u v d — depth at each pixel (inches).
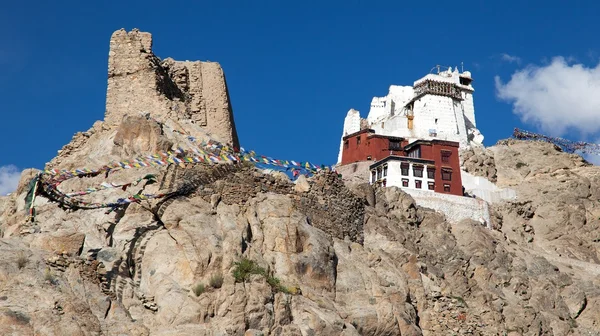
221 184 2105.1
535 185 3796.8
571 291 2866.6
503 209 3558.1
